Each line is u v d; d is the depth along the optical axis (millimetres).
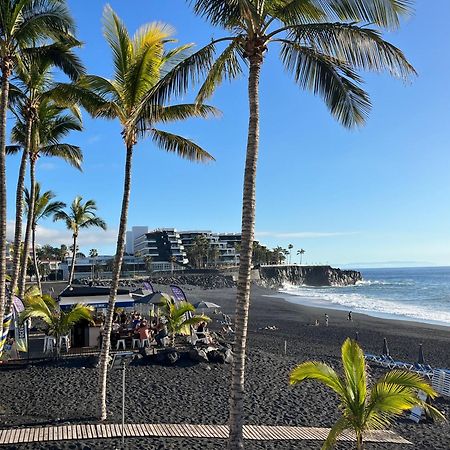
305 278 151500
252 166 8047
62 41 13703
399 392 7246
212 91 9664
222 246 159875
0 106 11875
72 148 22219
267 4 8320
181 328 20719
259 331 35344
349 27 7676
